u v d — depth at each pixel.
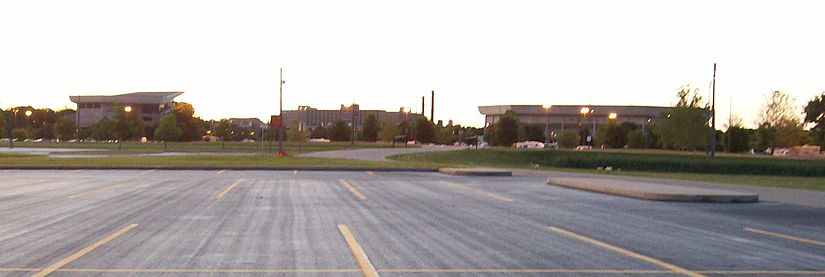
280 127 59.16
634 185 27.97
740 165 59.44
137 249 12.36
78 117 166.12
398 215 18.22
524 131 126.94
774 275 10.51
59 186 27.38
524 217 18.11
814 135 90.19
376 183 30.62
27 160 45.53
